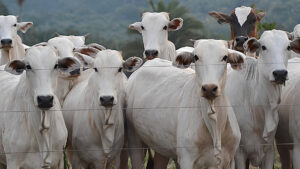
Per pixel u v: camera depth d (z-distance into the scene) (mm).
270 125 12656
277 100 12609
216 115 11578
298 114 12664
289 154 14086
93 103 12977
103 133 12953
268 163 12891
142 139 13719
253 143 12891
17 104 12133
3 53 17219
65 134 12312
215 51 11492
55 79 11734
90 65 13195
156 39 16531
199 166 12086
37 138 11898
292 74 13812
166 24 16797
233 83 13109
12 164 12086
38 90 11375
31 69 11531
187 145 11953
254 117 12820
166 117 12641
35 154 12023
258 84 12742
